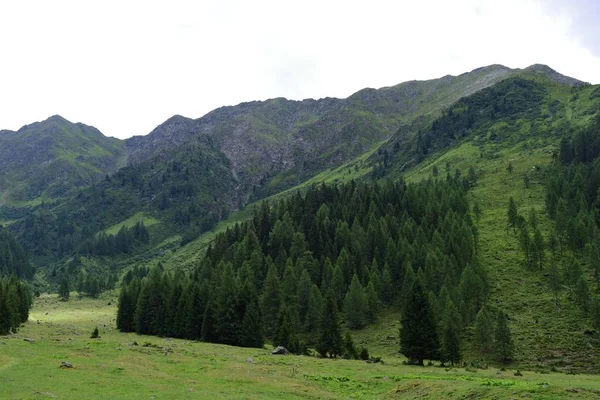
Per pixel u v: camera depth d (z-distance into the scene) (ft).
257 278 494.59
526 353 305.94
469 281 376.27
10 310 333.83
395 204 622.13
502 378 191.93
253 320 354.33
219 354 255.91
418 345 274.98
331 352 298.97
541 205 621.72
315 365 226.58
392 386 166.91
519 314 367.66
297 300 430.61
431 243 470.39
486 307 386.52
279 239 556.10
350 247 507.71
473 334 349.61
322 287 449.06
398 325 393.29
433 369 239.09
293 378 177.58
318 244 528.63
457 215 532.73
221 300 379.96
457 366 271.49
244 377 167.63
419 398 141.69
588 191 554.05
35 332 356.59
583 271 410.93
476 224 589.32
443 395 137.28
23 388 116.26
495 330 313.32
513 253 486.38
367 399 146.72
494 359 305.94
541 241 443.73
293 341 313.12
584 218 469.57
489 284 420.77
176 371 177.68
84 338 321.11
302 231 567.18
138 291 481.87
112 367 168.35
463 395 132.16
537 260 455.63
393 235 520.83
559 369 276.41
